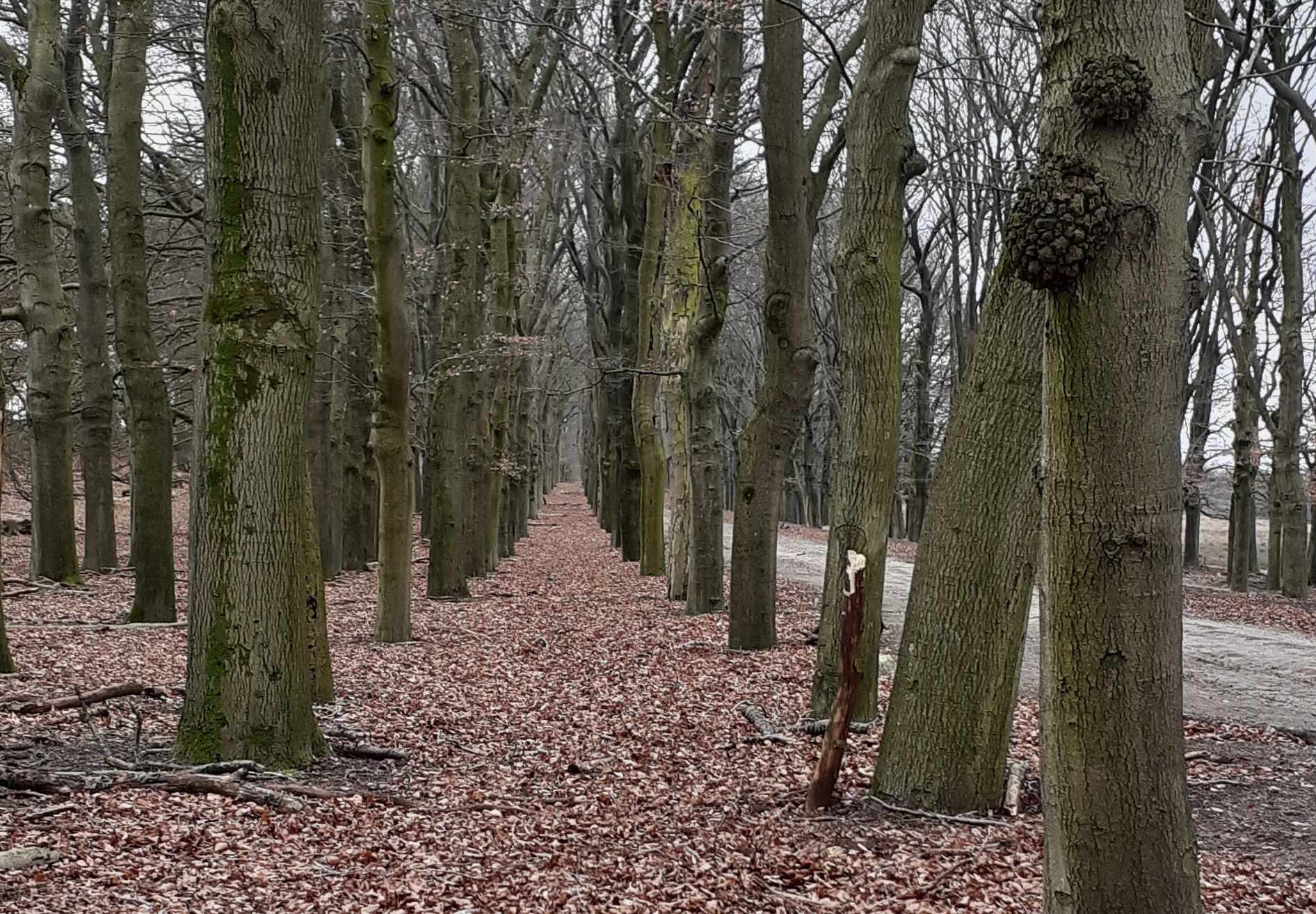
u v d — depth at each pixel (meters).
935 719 5.98
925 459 36.97
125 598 14.38
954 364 31.41
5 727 6.93
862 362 7.79
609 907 4.63
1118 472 2.87
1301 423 24.48
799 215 10.70
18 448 25.08
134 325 11.39
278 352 6.34
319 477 18.25
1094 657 2.96
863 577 5.97
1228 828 5.88
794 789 6.54
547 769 7.04
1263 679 11.70
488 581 20.53
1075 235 2.77
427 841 5.41
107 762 6.22
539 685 9.80
